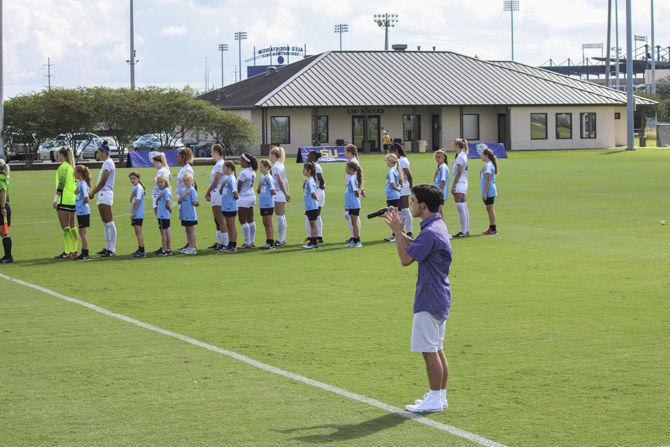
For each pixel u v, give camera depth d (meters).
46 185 43.50
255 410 9.22
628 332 12.40
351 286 16.23
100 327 13.09
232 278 17.25
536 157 65.88
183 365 10.94
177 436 8.48
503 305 14.30
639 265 18.08
